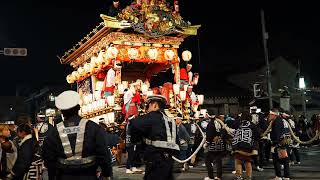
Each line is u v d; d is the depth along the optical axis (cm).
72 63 2064
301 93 3416
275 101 2908
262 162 1297
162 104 605
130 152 1254
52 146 479
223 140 1034
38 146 701
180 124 1256
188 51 1694
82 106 1878
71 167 470
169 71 1938
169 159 569
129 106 1434
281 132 1008
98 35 1602
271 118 1079
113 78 1524
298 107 3641
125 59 1577
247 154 945
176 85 1575
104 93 1588
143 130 572
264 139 1297
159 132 569
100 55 1606
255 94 2128
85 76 1869
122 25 1512
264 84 2606
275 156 1025
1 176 646
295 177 1076
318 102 3691
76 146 474
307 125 2284
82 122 487
